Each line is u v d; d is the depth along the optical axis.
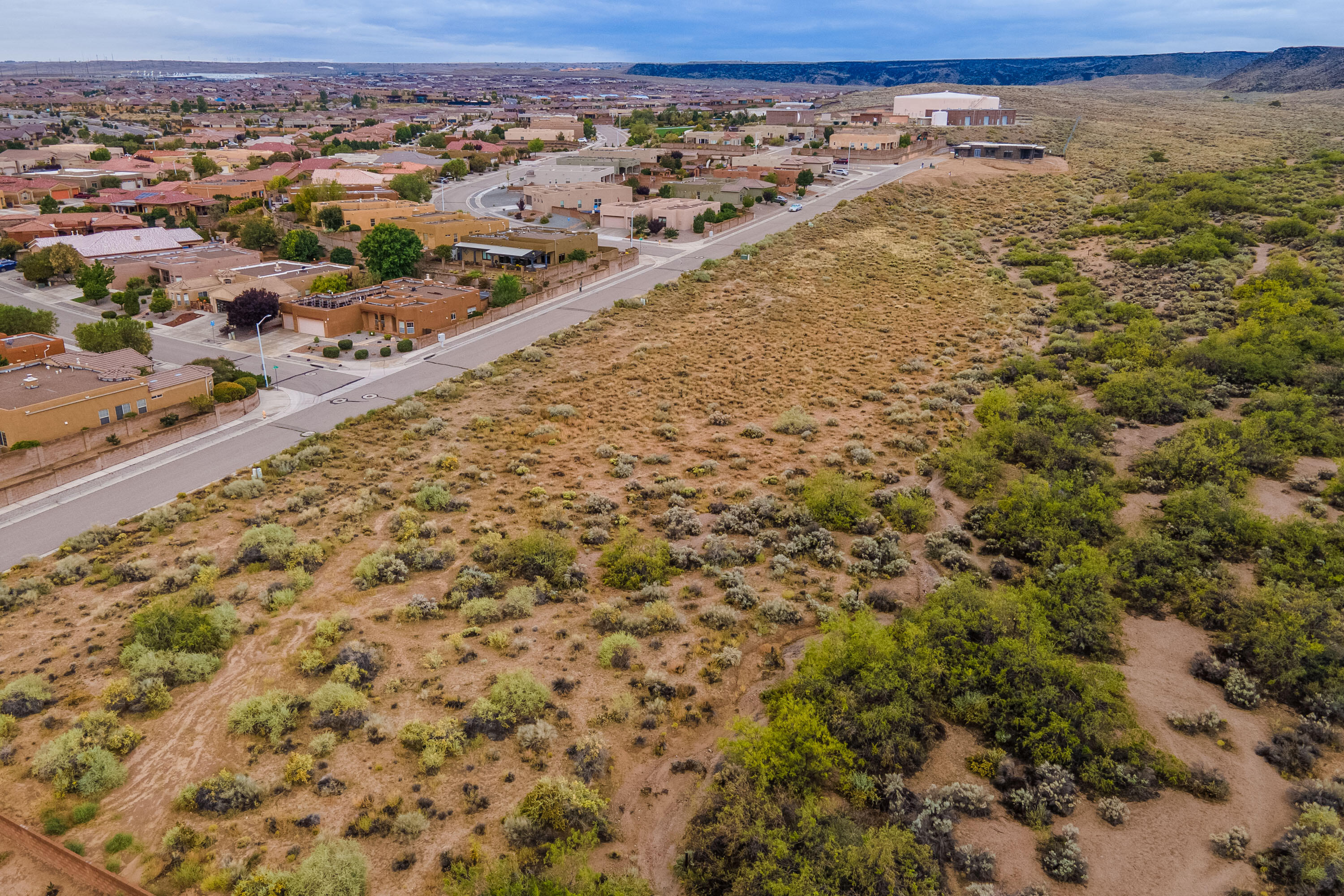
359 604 42.06
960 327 93.88
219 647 37.94
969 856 27.98
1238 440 58.59
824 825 28.77
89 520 51.81
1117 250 118.62
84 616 41.16
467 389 74.69
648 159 195.62
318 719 33.50
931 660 36.09
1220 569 44.75
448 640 38.59
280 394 73.69
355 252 122.88
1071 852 27.92
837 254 123.31
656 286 107.56
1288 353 73.50
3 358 75.50
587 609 42.25
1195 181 148.25
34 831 28.14
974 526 51.50
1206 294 96.69
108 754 31.06
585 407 71.00
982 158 197.00
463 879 26.66
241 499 54.12
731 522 50.53
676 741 33.53
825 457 61.22
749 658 38.78
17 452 55.84
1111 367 77.38
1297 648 36.94
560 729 33.62
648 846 28.81
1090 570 43.12
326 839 28.17
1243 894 26.80
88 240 120.12
